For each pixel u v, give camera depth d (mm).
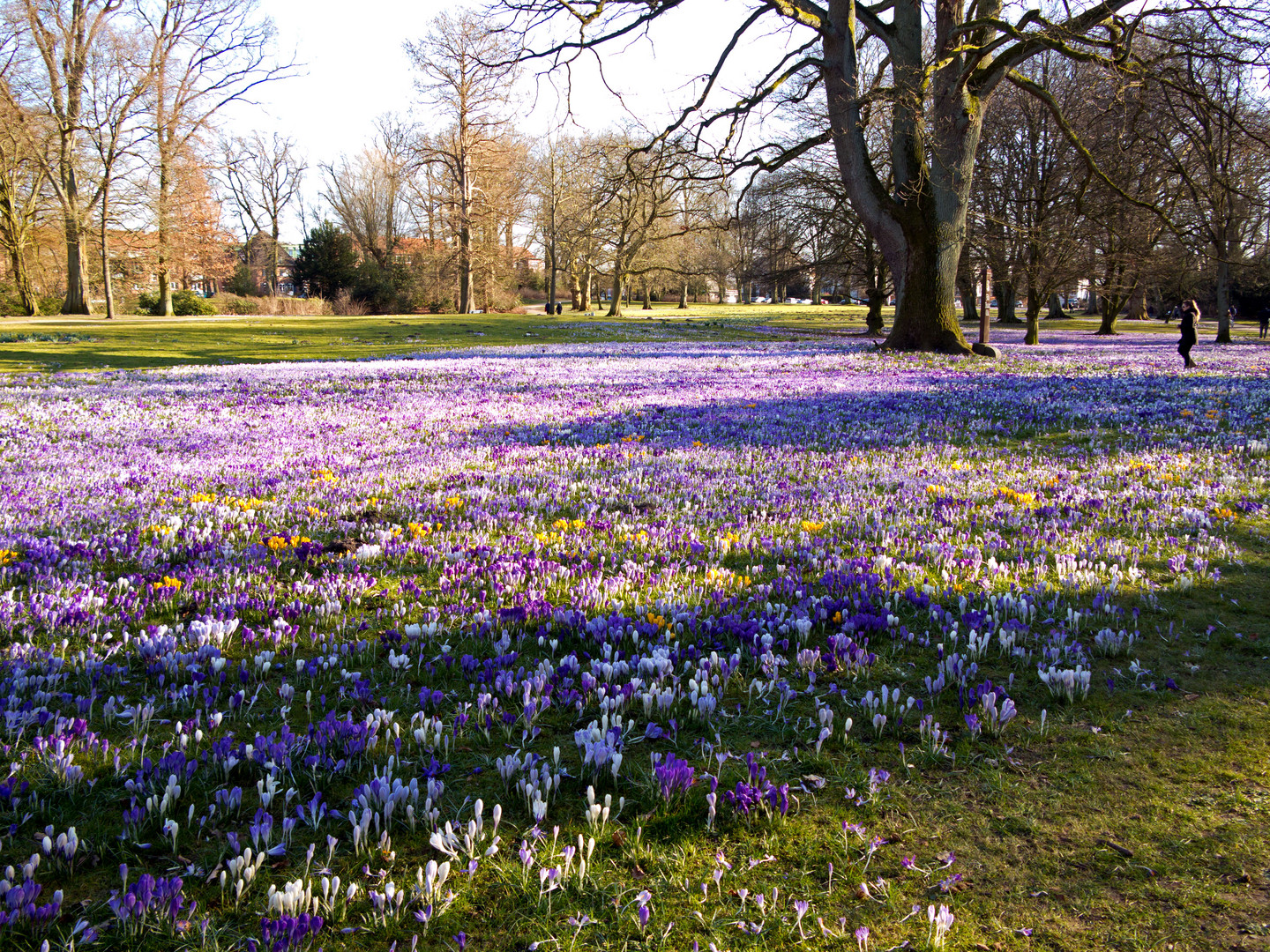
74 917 2240
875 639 4242
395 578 5336
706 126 25656
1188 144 27844
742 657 4031
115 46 47969
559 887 2383
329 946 2160
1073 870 2459
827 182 42688
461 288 69938
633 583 5070
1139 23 21141
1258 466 8352
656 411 13594
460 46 57469
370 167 79750
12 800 2748
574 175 70188
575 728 3361
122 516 6754
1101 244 39594
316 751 3098
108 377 19266
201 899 2334
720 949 2146
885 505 6977
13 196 51125
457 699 3629
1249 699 3492
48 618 4363
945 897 2352
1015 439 10523
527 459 9453
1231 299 70062
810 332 46375
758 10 24500
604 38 22406
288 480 8344
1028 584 4969
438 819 2703
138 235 54000
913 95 23297
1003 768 3020
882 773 2893
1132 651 3994
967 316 70625
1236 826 2639
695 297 131250
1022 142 42438
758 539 6078
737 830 2656
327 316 60219
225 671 3830
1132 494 7125
